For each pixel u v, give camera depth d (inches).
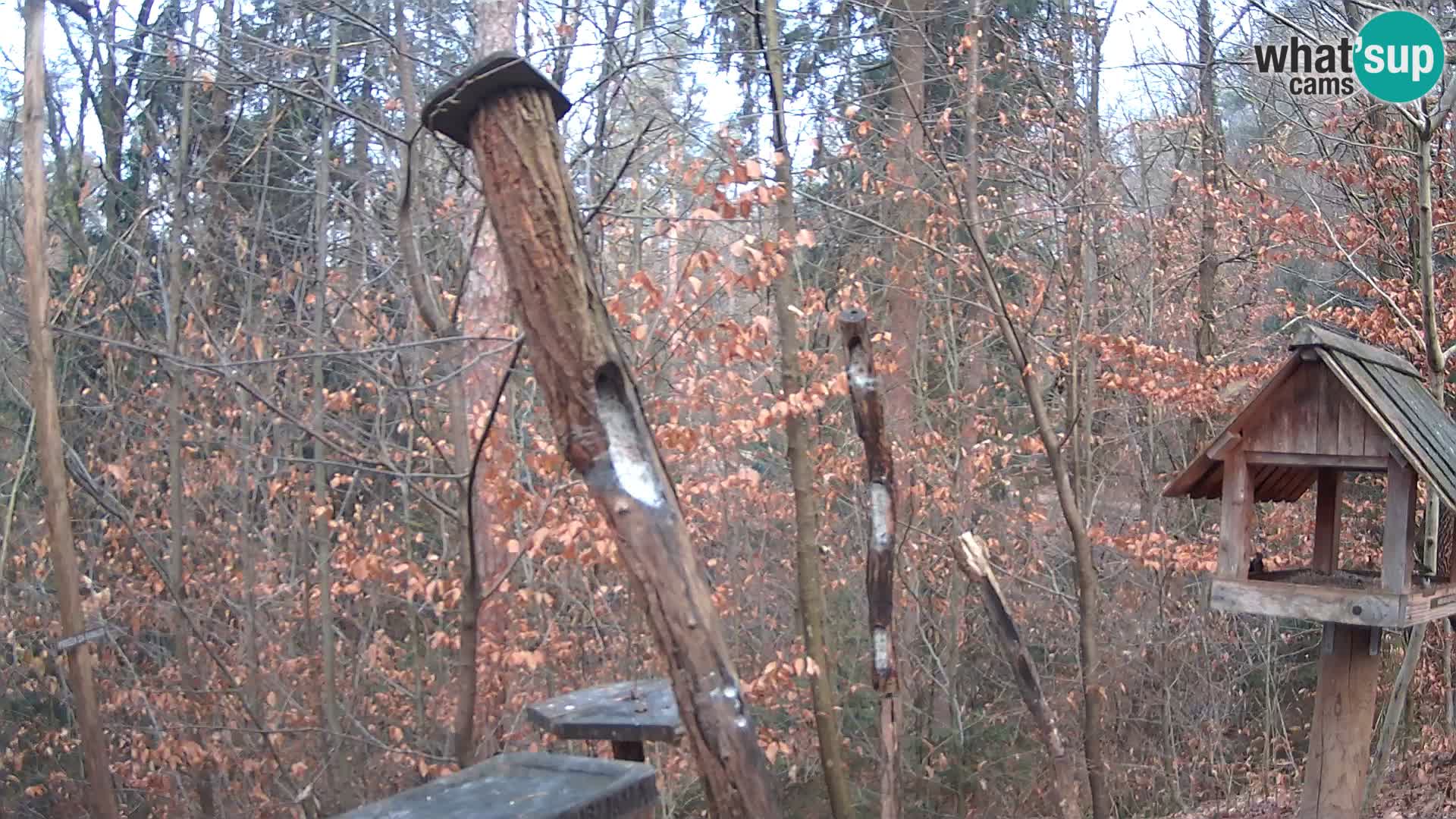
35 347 224.1
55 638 372.5
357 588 306.3
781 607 454.6
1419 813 317.7
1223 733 462.9
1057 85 412.5
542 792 99.3
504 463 248.5
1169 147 447.8
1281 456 213.0
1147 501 463.2
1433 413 234.7
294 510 388.5
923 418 470.6
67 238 346.0
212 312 353.4
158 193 368.5
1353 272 453.4
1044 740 197.8
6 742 395.9
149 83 370.9
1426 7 292.2
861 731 472.7
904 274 443.2
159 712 361.1
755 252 256.5
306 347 315.3
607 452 109.5
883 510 166.9
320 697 359.6
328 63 310.2
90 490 305.1
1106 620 454.0
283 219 390.0
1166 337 491.8
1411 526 202.4
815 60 374.3
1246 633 480.4
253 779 350.6
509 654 273.6
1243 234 470.0
